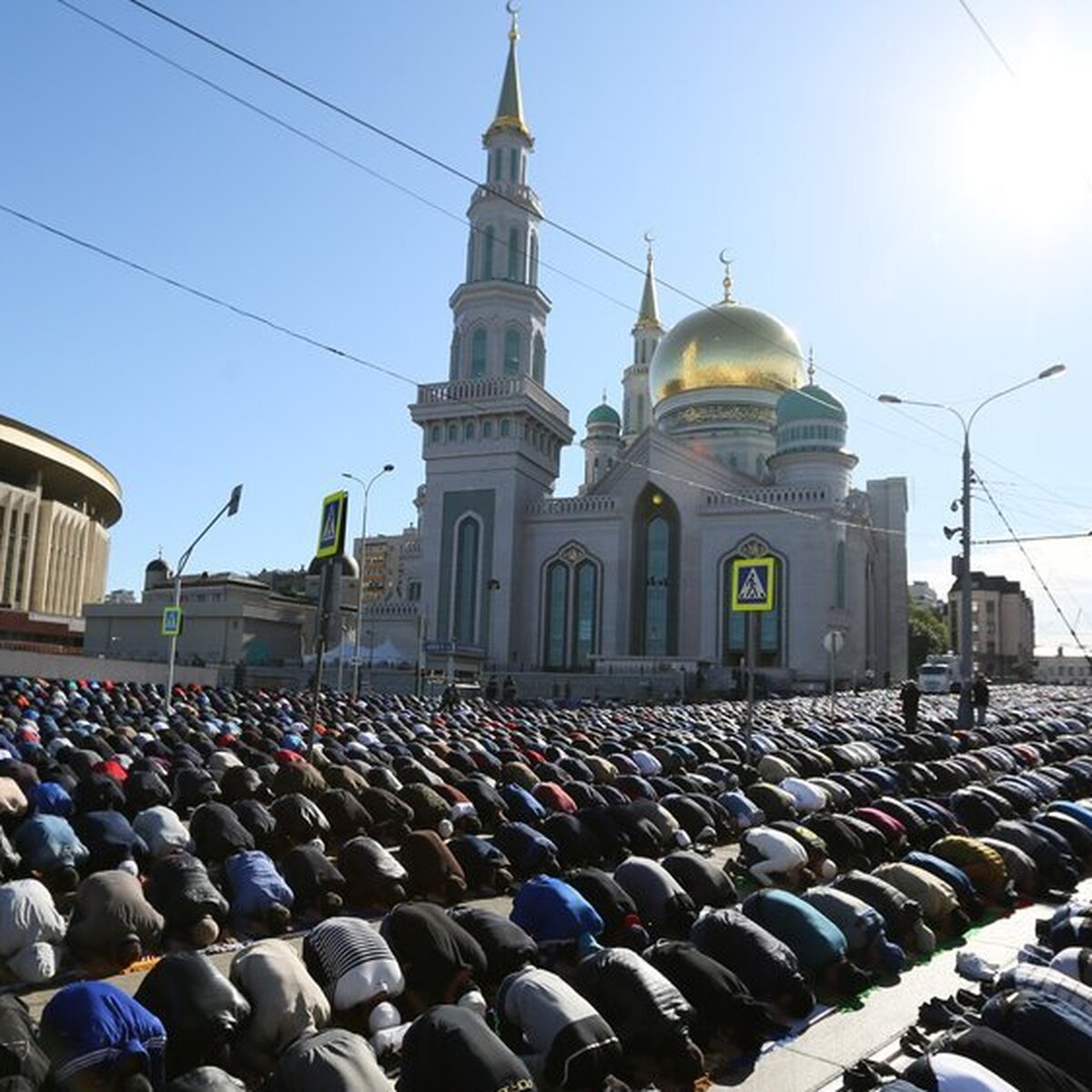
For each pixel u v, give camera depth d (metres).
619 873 9.31
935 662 86.88
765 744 22.16
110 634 71.81
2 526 82.88
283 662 66.44
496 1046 5.39
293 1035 6.23
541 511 72.00
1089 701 56.78
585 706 41.97
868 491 77.88
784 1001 7.60
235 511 28.23
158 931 8.14
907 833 12.66
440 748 19.09
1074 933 8.60
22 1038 5.31
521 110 75.75
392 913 7.54
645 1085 6.40
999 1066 5.54
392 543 155.12
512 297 73.44
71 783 13.15
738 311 79.69
